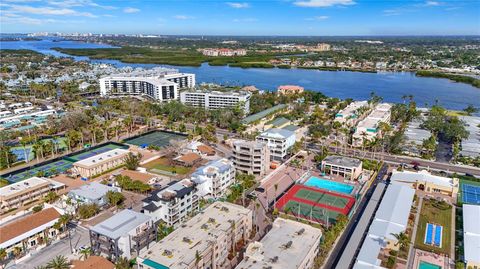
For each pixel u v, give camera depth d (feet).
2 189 540.93
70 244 431.84
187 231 398.42
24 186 552.41
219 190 575.38
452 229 469.16
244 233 442.09
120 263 363.56
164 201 467.11
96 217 499.10
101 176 646.33
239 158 655.76
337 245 437.58
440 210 520.42
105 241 392.27
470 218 468.34
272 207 531.91
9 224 441.68
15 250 409.90
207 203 536.42
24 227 433.07
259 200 554.05
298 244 369.50
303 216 505.66
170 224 469.16
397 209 487.20
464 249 404.16
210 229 402.72
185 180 541.34
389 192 538.88
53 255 407.85
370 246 408.05
